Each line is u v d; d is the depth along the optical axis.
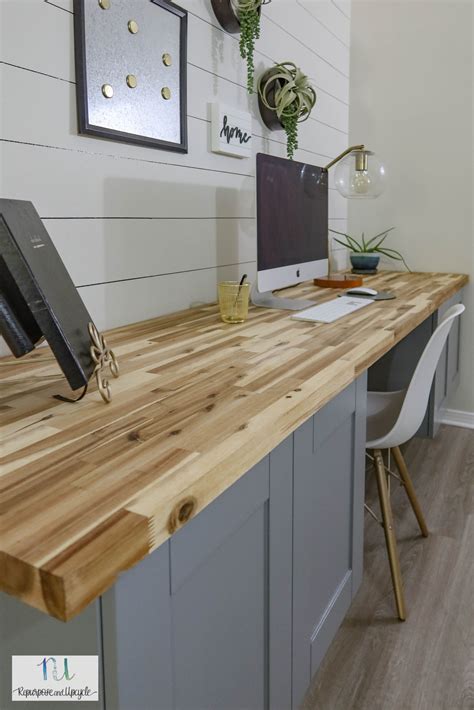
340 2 2.93
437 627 1.63
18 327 0.96
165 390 1.03
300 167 2.02
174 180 1.79
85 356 0.97
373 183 2.66
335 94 2.96
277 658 1.05
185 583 0.75
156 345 1.38
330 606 1.33
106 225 1.55
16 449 0.78
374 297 2.13
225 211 2.07
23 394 1.02
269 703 1.04
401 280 2.71
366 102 3.10
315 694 1.41
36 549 0.56
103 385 0.96
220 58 1.98
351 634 1.61
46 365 1.21
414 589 1.79
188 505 0.69
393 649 1.55
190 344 1.39
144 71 1.60
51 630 0.67
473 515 2.22
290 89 2.23
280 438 0.91
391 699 1.40
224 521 0.82
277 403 0.96
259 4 1.97
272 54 2.32
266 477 0.94
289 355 1.28
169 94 1.71
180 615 0.75
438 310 2.38
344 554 1.43
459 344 3.03
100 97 1.46
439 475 2.55
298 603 1.14
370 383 2.56
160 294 1.78
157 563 0.68
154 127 1.66
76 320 0.99
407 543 2.04
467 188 2.94
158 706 0.71
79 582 0.54
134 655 0.65
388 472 1.86
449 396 2.91
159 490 0.67
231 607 0.88
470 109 2.87
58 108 1.36
